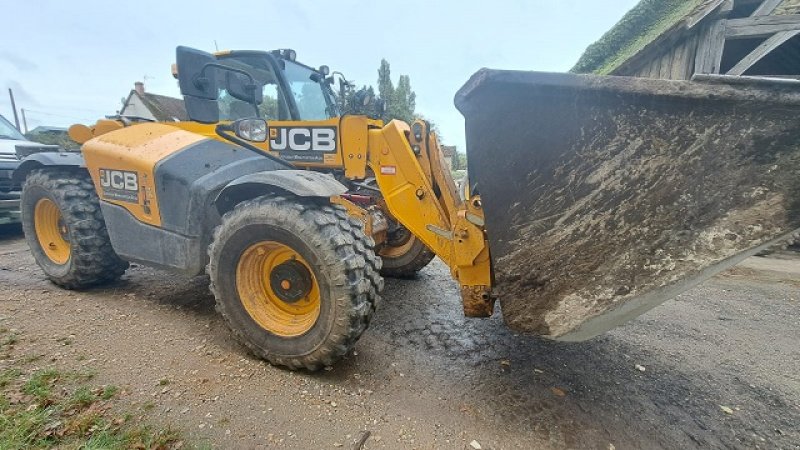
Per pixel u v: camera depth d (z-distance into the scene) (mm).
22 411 1696
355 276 1938
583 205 1545
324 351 2004
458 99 1679
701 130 1324
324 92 3797
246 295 2215
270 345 2146
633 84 1371
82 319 2668
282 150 2760
